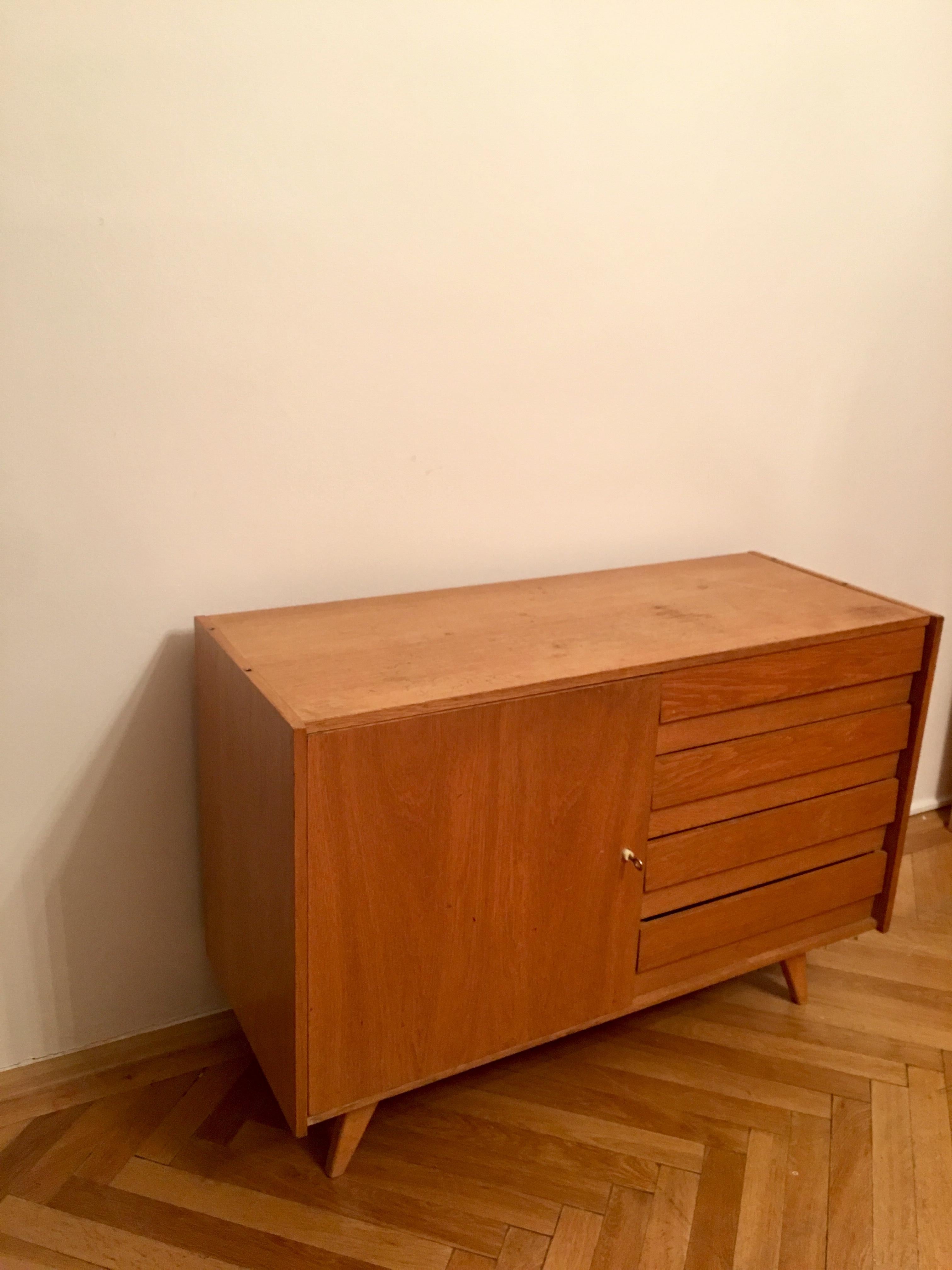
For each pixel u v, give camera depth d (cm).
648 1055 186
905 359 229
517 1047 162
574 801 152
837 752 179
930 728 268
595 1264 145
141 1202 152
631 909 165
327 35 152
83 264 145
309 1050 142
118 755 167
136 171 145
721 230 196
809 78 195
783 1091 178
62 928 170
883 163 210
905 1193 159
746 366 208
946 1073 184
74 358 148
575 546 201
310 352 164
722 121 189
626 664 150
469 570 191
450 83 163
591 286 186
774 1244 149
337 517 175
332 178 158
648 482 205
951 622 260
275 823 136
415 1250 146
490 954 153
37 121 137
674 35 179
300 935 135
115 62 140
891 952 218
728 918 178
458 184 168
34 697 158
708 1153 165
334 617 167
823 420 222
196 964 184
